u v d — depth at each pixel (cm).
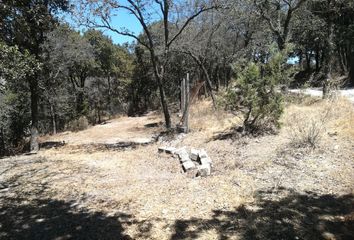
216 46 2562
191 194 630
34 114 1402
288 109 1114
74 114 3209
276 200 570
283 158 730
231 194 611
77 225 545
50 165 939
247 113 954
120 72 4150
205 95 2311
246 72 926
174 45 2150
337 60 3578
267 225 496
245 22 2264
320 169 661
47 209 617
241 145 880
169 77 3186
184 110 1248
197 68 2838
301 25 2030
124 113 4047
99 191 691
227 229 496
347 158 684
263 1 1600
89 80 4238
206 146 945
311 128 829
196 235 488
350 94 1591
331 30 1563
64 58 2047
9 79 1061
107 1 1322
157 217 552
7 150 1942
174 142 1116
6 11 746
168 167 826
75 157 1045
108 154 1062
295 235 465
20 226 554
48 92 2169
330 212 517
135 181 734
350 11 2542
